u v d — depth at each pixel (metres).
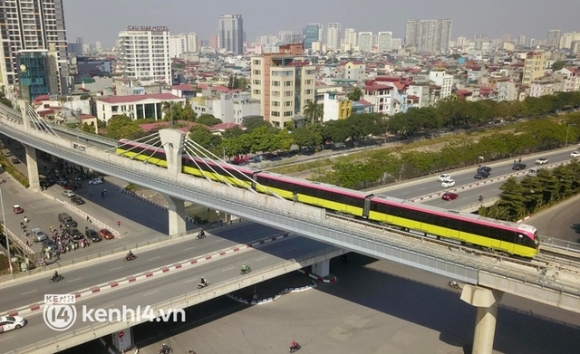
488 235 52.19
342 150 153.00
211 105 183.38
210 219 100.44
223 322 60.03
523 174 118.44
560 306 41.50
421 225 57.38
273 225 59.56
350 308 63.75
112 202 106.38
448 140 164.88
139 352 53.66
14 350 43.53
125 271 62.31
